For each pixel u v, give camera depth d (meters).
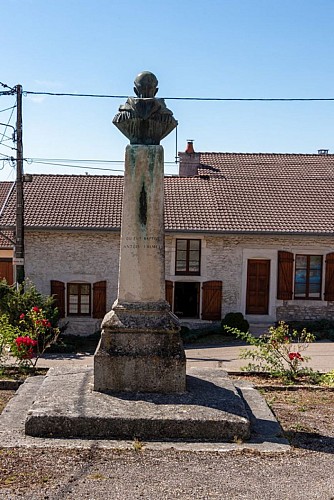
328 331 18.27
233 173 22.88
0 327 11.12
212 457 6.09
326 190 21.72
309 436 6.96
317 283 19.50
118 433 6.56
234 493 5.30
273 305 19.23
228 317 18.42
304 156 24.88
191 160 23.80
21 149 17.27
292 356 10.55
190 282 19.17
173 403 7.05
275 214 19.84
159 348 7.45
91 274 18.77
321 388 9.73
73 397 7.15
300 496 5.27
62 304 18.70
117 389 7.40
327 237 19.11
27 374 10.57
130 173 7.54
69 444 6.31
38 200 20.11
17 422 7.02
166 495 5.21
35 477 5.50
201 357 15.52
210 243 19.00
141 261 7.57
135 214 7.56
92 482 5.42
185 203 20.12
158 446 6.33
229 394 7.45
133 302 7.59
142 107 7.57
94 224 18.66
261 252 19.12
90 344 17.59
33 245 18.78
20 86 17.00
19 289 16.61
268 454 6.23
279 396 9.21
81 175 22.27
